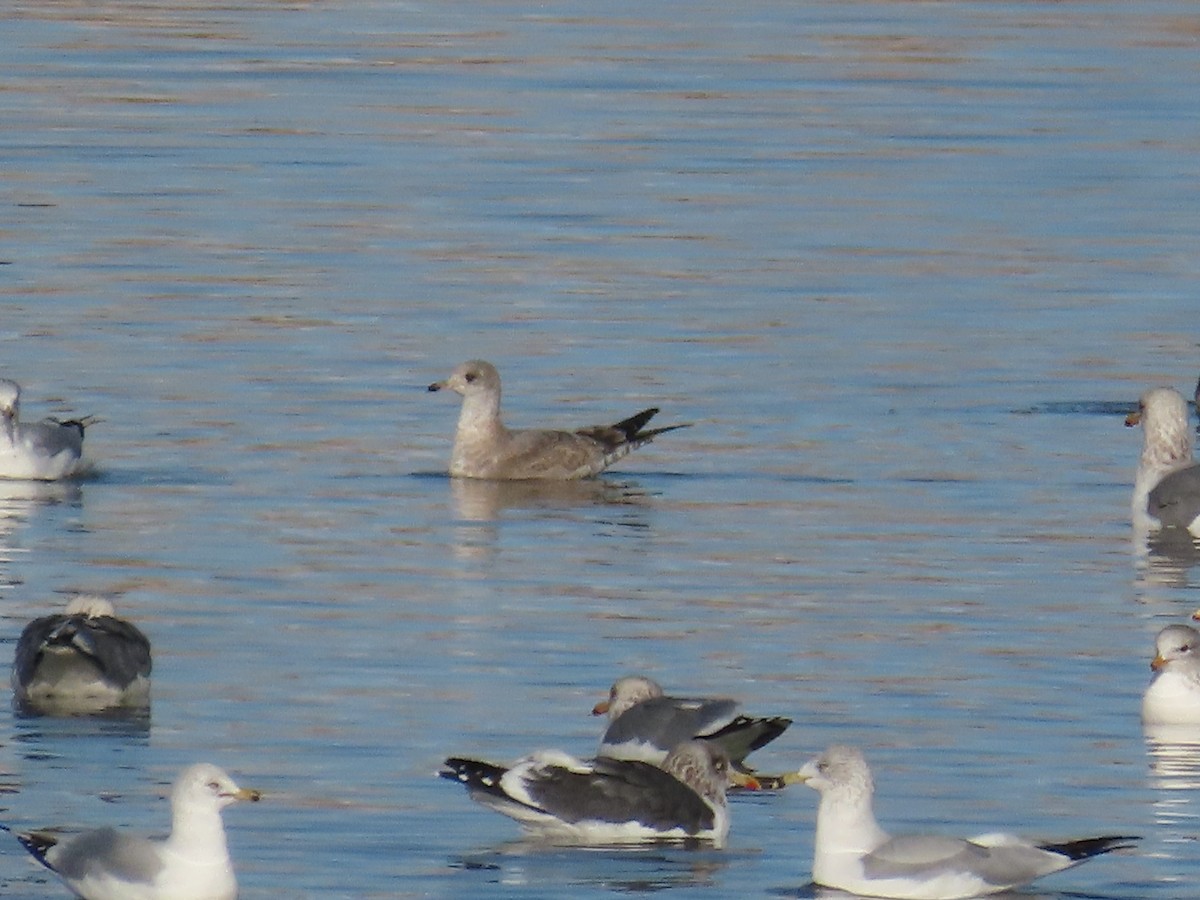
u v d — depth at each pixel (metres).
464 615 23.89
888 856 17.14
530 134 51.88
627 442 30.45
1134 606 24.52
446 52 60.66
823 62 60.00
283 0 68.44
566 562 26.02
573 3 68.06
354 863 17.58
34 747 19.86
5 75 57.22
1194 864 17.77
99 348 35.19
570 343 36.06
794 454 30.78
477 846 18.00
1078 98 56.25
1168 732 20.62
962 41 62.91
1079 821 18.53
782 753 20.00
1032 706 21.27
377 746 20.05
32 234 42.22
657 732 19.48
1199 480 27.39
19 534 26.77
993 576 25.59
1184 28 65.25
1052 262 41.41
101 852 16.64
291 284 39.19
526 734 20.34
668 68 58.97
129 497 28.50
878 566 25.91
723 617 23.92
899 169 48.91
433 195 46.09
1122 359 35.59
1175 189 47.22
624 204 45.47
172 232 42.69
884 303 38.56
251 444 30.95
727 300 38.56
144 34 62.78
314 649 22.70
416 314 37.50
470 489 29.47
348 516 27.89
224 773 16.69
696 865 17.75
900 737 20.39
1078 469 30.20
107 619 21.27
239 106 54.34
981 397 33.53
